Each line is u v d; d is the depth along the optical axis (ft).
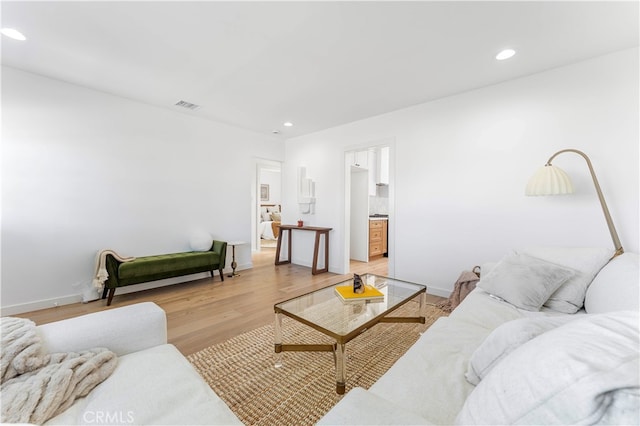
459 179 9.99
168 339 7.04
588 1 5.47
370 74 8.57
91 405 2.91
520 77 8.68
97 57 7.77
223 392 5.07
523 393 1.78
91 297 9.70
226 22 6.23
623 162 7.17
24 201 8.69
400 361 3.87
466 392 3.17
